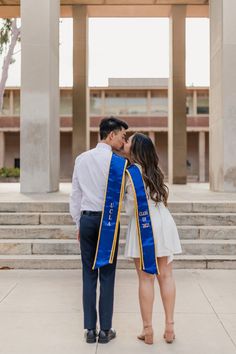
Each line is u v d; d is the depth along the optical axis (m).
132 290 5.00
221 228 6.86
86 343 3.41
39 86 10.98
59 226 7.06
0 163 35.62
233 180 11.16
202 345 3.37
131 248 3.40
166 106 35.47
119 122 3.55
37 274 5.80
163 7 17.62
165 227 3.38
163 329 3.72
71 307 4.34
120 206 3.38
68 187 14.15
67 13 18.03
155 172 3.42
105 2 17.05
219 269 6.08
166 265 3.46
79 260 6.11
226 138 11.16
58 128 12.15
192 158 37.25
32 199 8.49
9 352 3.22
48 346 3.35
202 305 4.42
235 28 11.20
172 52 17.62
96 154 3.48
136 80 37.16
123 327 3.79
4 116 35.12
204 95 35.19
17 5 16.84
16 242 6.51
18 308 4.31
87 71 17.69
